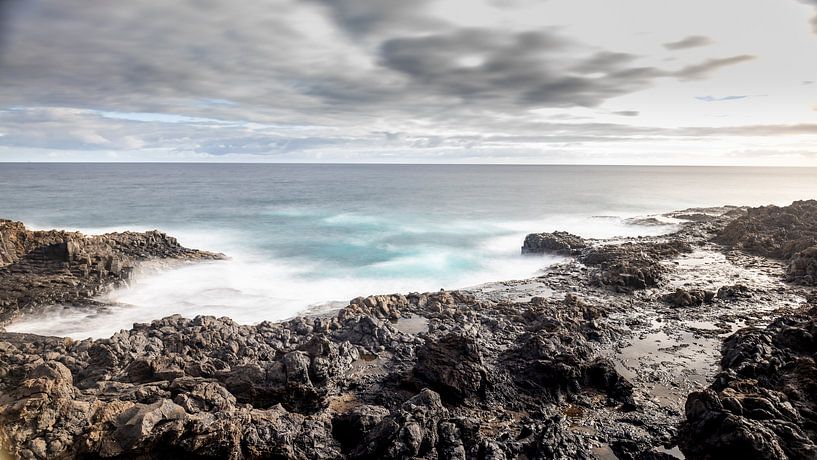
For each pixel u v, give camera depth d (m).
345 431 20.83
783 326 27.77
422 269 53.88
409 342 29.91
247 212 99.12
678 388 24.95
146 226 80.69
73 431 17.27
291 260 57.50
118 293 43.25
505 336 31.25
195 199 125.19
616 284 43.28
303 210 103.50
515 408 23.34
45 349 27.16
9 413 16.78
